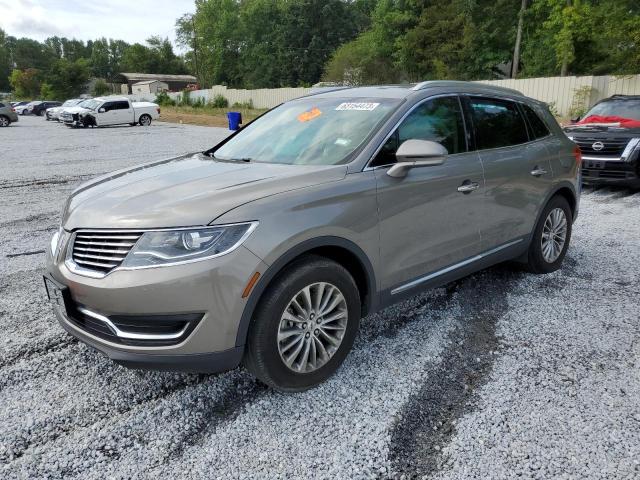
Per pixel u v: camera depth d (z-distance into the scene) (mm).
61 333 3834
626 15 20656
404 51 41375
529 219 4594
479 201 3961
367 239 3176
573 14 26828
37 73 94875
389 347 3590
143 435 2693
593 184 9539
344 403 2947
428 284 3703
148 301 2570
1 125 30484
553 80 26875
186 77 93375
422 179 3492
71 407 2932
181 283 2547
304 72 63750
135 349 2664
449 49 38938
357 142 3420
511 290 4609
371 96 3922
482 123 4164
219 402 2979
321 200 2957
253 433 2697
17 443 2621
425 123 3717
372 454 2529
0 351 3557
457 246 3855
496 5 37875
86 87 85125
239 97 49969
